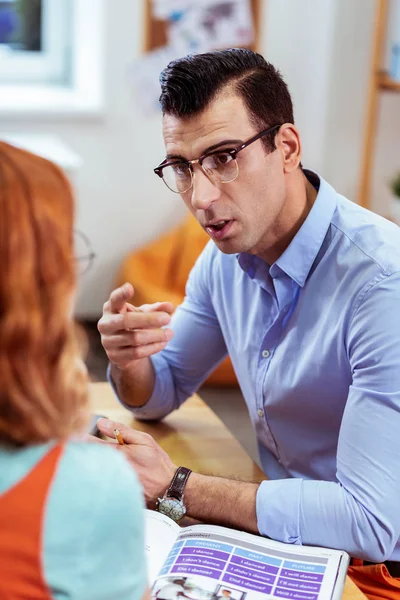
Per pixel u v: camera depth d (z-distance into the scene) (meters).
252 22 3.73
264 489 1.31
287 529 1.28
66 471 0.77
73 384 0.79
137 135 3.80
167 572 1.13
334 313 1.41
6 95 3.79
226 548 1.19
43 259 0.74
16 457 0.76
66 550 0.75
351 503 1.27
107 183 3.83
